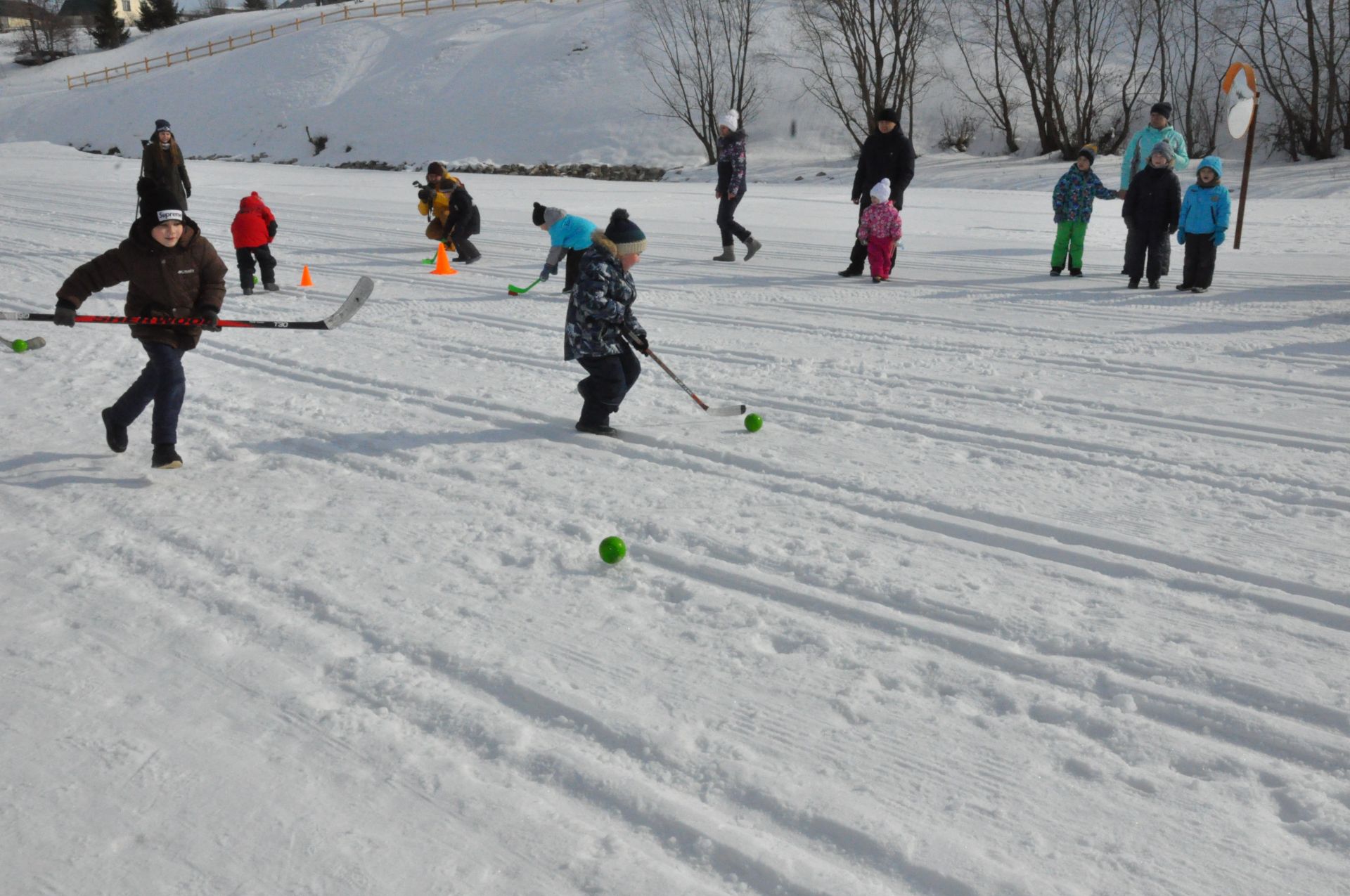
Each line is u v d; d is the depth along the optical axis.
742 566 4.27
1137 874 2.55
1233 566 4.21
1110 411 6.45
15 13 96.88
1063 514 4.78
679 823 2.72
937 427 6.14
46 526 4.70
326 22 70.75
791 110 48.66
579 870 2.56
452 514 4.83
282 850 2.63
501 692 3.35
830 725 3.17
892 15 43.41
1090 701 3.29
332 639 3.67
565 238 10.80
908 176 11.66
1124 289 10.92
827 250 14.33
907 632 3.73
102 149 60.06
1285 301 9.98
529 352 8.15
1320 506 4.88
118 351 8.16
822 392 6.93
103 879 2.53
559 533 4.62
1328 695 3.28
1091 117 40.81
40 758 2.99
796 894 2.50
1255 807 2.79
